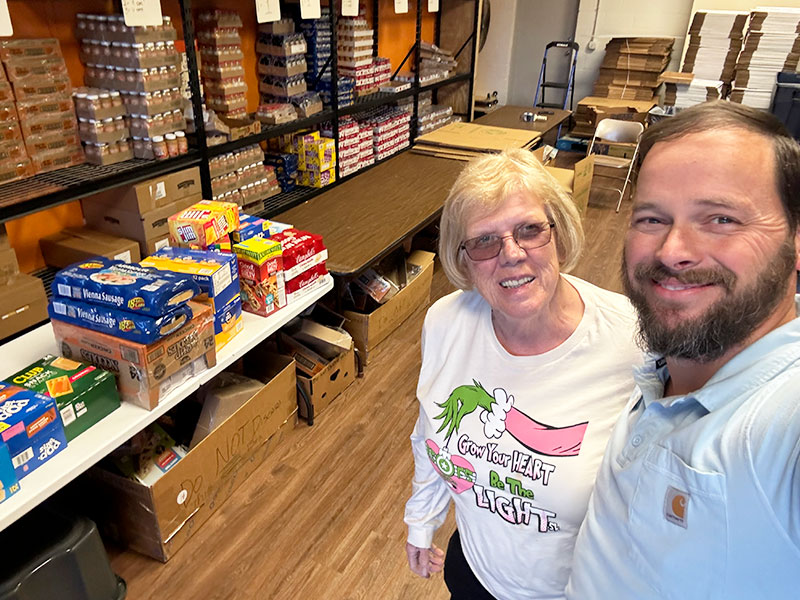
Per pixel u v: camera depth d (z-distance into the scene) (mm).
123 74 2332
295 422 2676
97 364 1643
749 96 6047
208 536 2119
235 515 2211
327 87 3734
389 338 3418
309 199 3623
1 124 2035
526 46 7648
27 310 2047
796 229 618
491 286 1121
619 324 1110
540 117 5559
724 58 6180
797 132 5871
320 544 2107
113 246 2377
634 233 696
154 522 1910
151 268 1724
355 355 3004
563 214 1150
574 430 1090
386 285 3268
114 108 2332
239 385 2307
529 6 7406
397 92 4445
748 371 625
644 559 704
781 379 595
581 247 1189
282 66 3406
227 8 3209
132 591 1908
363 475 2422
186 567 1999
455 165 4293
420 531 1430
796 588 555
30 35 2270
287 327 2803
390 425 2713
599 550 799
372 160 4332
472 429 1189
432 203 3535
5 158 2066
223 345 1936
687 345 655
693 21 6188
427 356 1314
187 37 2451
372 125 4246
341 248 2910
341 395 2902
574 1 7195
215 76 2998
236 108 3115
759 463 562
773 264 611
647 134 690
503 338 1195
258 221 2295
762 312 625
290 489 2336
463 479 1221
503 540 1205
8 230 2354
